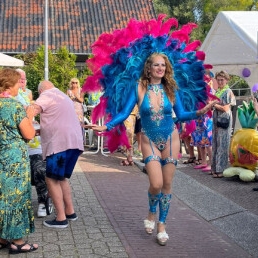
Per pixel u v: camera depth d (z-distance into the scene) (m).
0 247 4.65
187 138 9.31
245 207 6.42
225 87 8.08
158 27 5.20
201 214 6.13
